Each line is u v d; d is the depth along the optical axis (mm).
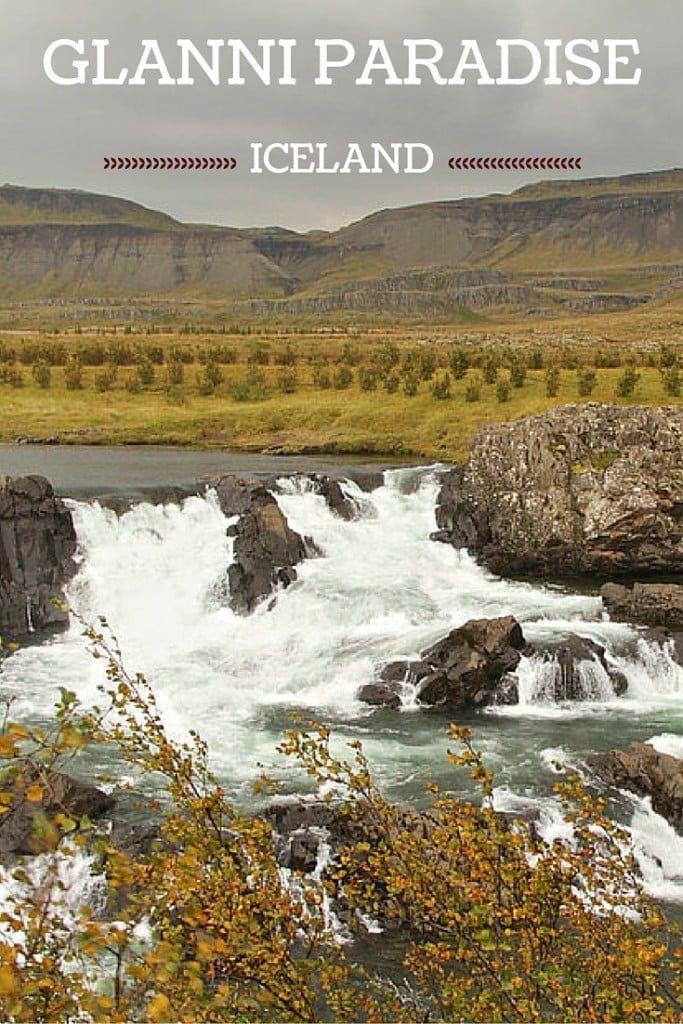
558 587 57188
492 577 59781
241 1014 10523
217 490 60781
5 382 119250
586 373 99625
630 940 10727
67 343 182125
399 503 67750
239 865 11430
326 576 54500
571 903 11336
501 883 11352
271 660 44656
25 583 50188
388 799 30750
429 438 90312
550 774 32719
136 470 74062
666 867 27375
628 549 59562
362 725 37531
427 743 35625
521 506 61688
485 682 39938
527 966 10617
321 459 84312
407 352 148750
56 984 8148
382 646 45156
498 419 92938
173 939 9938
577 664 40938
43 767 7852
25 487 51469
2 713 37750
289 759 33906
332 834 26781
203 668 43938
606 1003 10250
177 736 36125
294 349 168750
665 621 48000
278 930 11305
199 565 55594
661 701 41094
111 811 28797
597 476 60719
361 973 11750
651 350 170250
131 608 52406
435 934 15242
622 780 31094
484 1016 10383
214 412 103062
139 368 122688
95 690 41000
